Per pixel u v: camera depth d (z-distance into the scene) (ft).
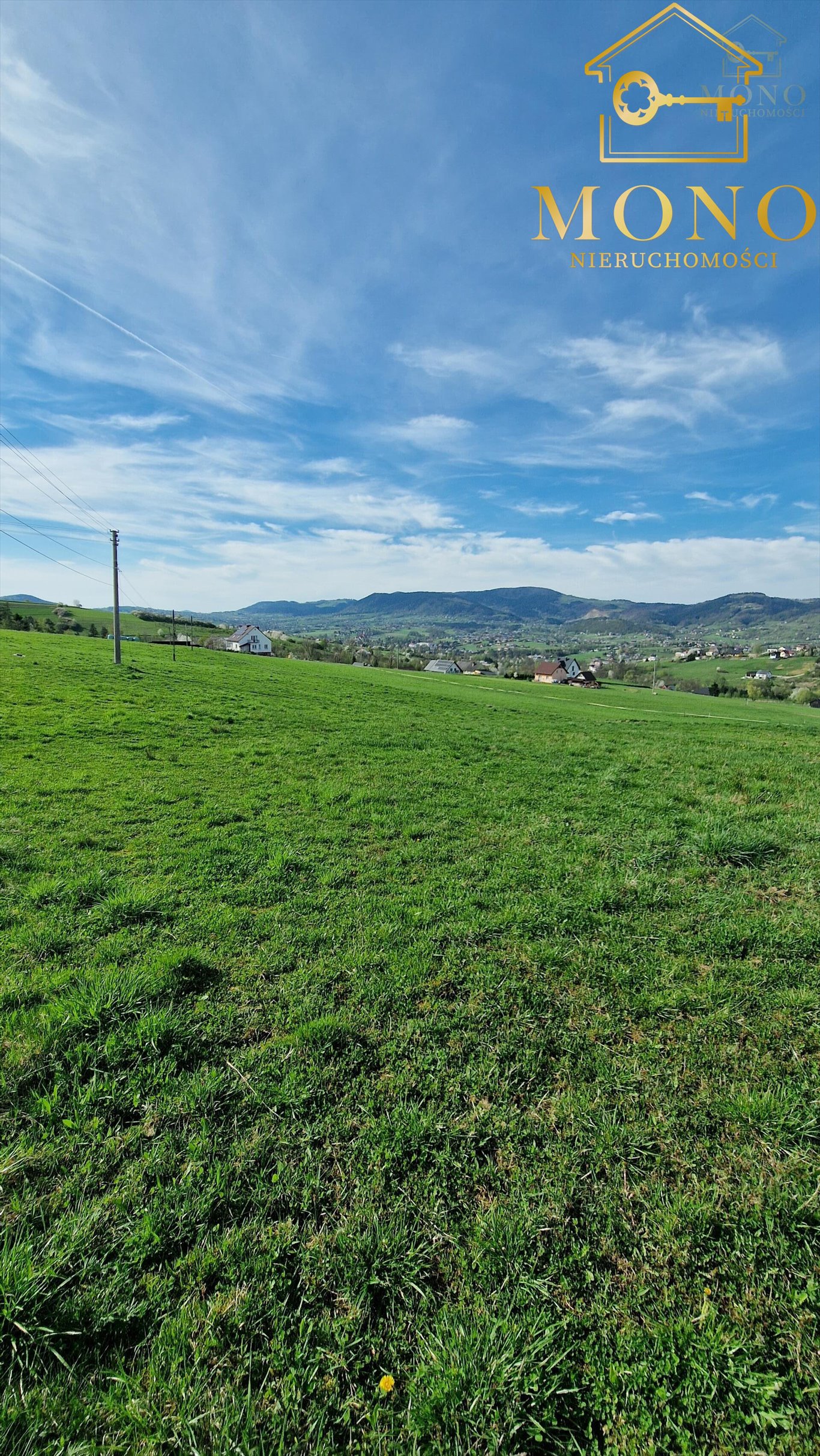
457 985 19.03
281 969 19.83
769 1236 11.17
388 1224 11.36
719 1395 8.88
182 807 37.86
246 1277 10.41
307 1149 12.98
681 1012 17.75
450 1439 8.43
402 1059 15.80
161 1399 8.73
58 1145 12.82
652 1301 10.14
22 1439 8.30
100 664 121.49
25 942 20.79
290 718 80.53
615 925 22.76
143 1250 10.70
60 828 33.06
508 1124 13.71
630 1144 13.08
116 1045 15.39
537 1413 8.71
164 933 21.94
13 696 75.51
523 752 62.34
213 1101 14.15
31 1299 9.78
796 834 32.30
